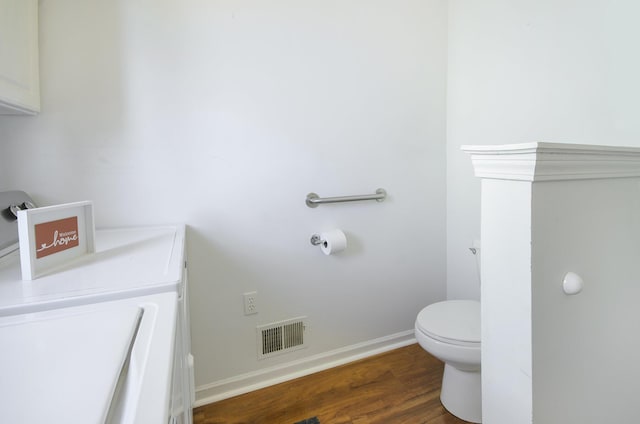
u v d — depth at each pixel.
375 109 1.83
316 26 1.65
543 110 1.49
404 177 1.95
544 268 0.76
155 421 0.35
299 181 1.67
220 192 1.52
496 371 0.86
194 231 1.49
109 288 0.70
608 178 0.86
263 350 1.65
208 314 1.54
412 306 2.04
